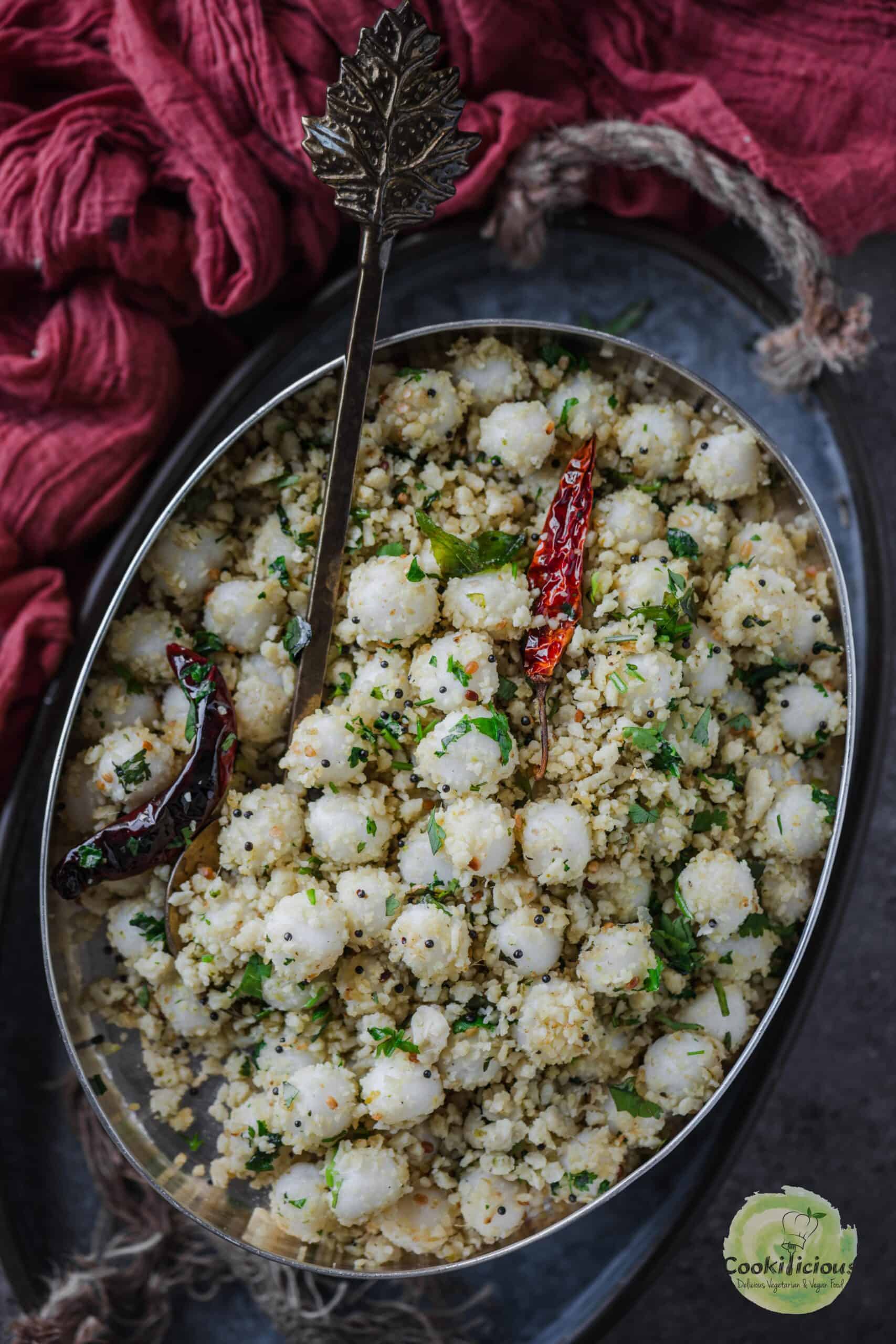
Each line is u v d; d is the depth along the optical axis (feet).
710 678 0.94
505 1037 0.92
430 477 0.95
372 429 0.95
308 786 0.92
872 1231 1.22
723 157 1.06
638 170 1.06
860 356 1.05
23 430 1.03
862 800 1.04
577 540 0.93
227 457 0.97
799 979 1.01
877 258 1.18
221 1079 0.97
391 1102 0.90
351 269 1.07
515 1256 1.10
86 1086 0.91
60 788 0.95
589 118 1.09
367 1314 1.08
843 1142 1.22
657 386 0.97
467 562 0.93
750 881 0.93
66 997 0.94
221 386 1.04
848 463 1.07
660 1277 1.20
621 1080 0.96
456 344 0.96
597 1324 1.04
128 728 0.95
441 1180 0.94
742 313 1.09
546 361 0.97
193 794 0.91
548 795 0.93
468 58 1.05
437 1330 1.09
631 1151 0.96
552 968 0.93
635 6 1.06
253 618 0.95
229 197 1.02
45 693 1.03
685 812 0.94
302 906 0.90
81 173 1.01
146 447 1.05
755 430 0.93
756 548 0.96
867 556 1.07
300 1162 0.95
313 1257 0.95
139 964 0.95
